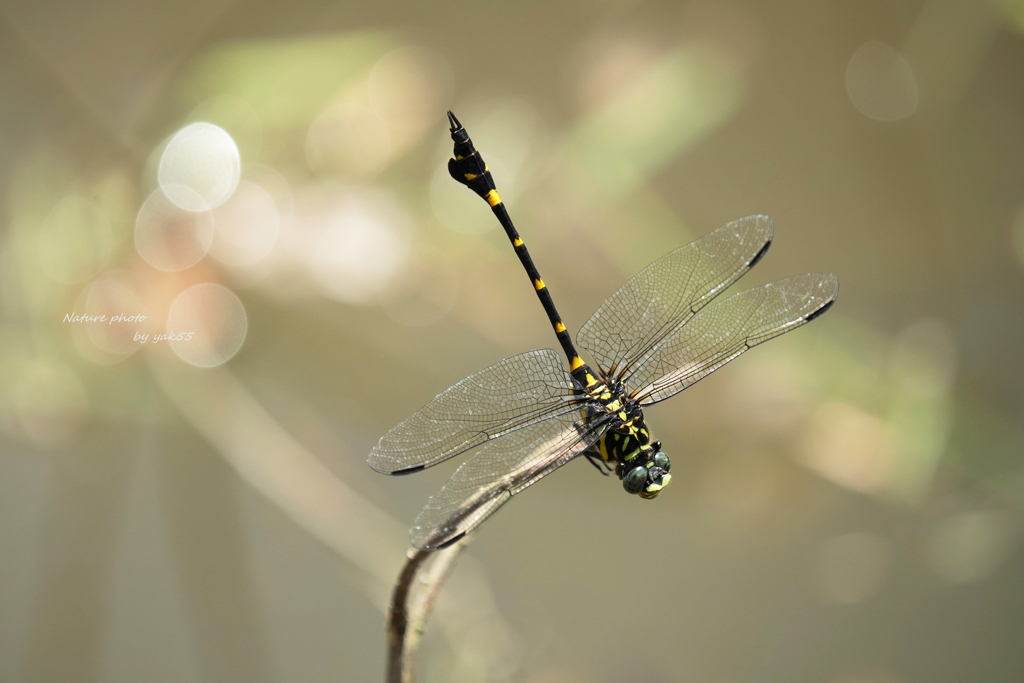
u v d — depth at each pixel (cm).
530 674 123
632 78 123
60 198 121
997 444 123
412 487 124
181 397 121
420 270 122
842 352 124
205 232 121
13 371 121
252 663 123
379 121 122
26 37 122
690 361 115
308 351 122
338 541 120
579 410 114
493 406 114
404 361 122
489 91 124
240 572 123
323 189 122
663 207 123
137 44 123
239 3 121
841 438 123
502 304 123
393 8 124
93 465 122
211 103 121
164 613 124
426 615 112
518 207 123
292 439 121
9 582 122
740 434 123
